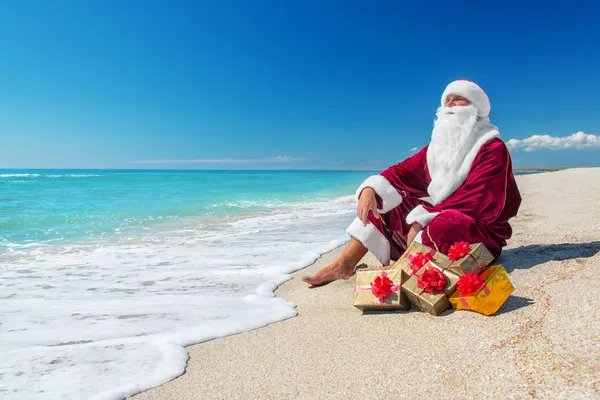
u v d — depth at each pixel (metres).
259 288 3.18
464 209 2.58
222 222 7.43
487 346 1.74
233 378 1.75
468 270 2.27
